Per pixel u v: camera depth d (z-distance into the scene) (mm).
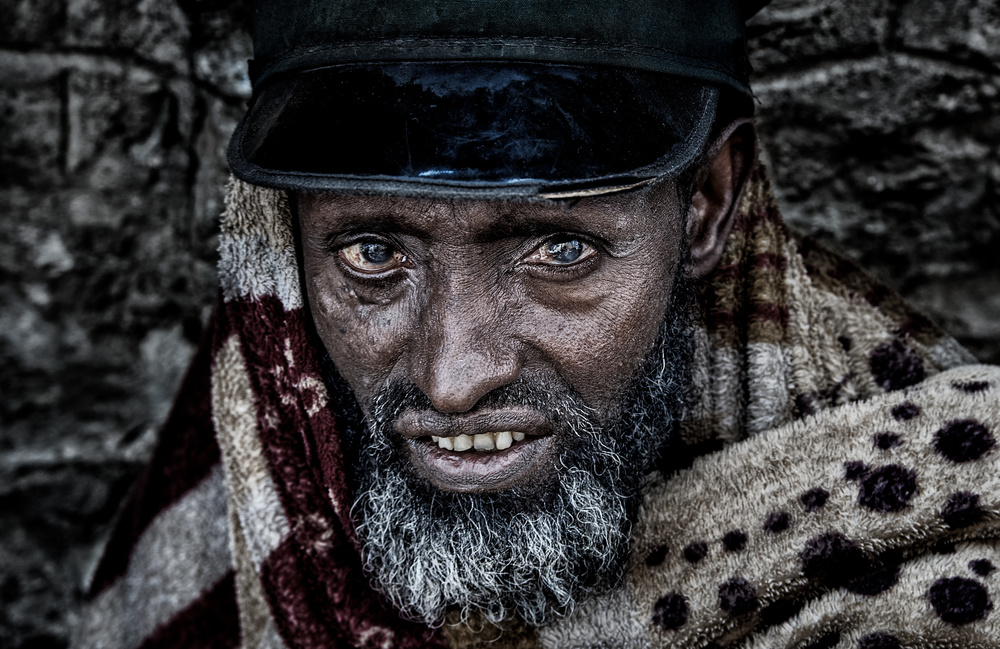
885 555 821
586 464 833
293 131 718
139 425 1605
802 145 1319
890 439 852
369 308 806
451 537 832
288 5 744
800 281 985
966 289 1345
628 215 748
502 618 875
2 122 1393
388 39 698
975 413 838
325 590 960
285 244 900
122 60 1393
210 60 1360
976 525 800
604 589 882
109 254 1499
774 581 837
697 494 895
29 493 1590
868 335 1014
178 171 1471
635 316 795
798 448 878
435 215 717
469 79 686
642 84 727
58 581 1643
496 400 791
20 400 1544
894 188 1311
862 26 1236
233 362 983
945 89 1244
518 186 660
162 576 1195
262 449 974
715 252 910
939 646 778
